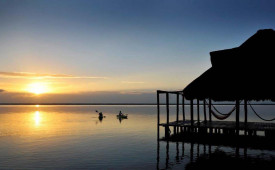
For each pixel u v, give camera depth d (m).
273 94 18.92
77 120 46.66
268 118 49.06
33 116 59.53
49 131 30.12
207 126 22.33
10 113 75.94
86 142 22.55
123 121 44.28
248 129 19.80
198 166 14.52
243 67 20.12
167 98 25.28
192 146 20.38
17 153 17.98
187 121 28.53
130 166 14.64
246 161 15.34
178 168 14.20
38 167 14.42
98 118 52.09
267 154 17.05
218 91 20.91
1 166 14.62
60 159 16.23
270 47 19.62
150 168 14.23
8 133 28.36
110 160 15.97
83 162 15.52
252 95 19.56
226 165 14.61
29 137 25.47
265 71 19.30
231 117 52.28
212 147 19.78
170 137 25.02
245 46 20.39
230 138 22.92
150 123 40.41
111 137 25.48
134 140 23.59
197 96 21.86
